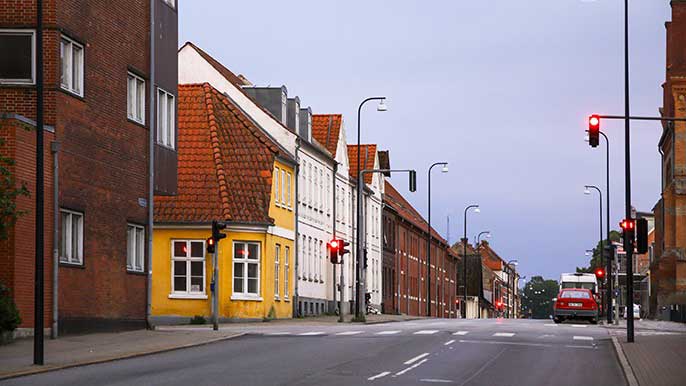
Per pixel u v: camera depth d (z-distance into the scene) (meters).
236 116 54.25
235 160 52.50
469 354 26.62
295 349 27.47
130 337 31.61
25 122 28.70
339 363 23.08
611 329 44.47
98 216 33.28
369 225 81.75
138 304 36.56
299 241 60.16
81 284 32.00
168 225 50.31
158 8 38.56
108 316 34.00
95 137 33.03
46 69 30.33
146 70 37.31
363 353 26.17
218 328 39.56
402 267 95.38
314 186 64.69
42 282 22.30
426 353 26.52
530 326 46.28
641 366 23.67
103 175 33.62
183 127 52.47
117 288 34.72
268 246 52.78
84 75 32.28
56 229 30.16
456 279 132.00
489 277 161.88
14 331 28.14
